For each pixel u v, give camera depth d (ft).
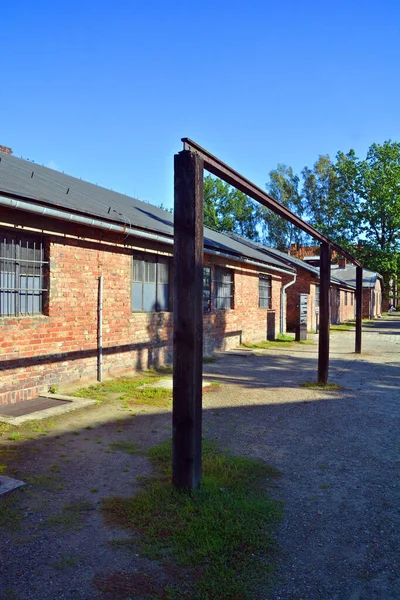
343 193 139.54
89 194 30.30
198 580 8.46
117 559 9.09
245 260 43.73
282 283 63.26
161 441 16.26
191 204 11.93
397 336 68.74
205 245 34.27
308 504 11.85
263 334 54.60
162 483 12.42
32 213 19.58
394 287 155.84
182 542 9.58
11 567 8.75
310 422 19.71
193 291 11.78
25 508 11.07
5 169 24.22
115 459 14.46
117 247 26.99
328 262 28.04
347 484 13.24
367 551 9.71
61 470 13.46
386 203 121.29
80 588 8.20
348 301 119.34
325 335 28.07
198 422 11.94
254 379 29.81
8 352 20.02
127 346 28.14
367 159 127.75
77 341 24.07
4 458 14.19
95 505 11.31
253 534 9.99
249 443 16.60
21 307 21.24
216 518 10.53
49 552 9.28
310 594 8.23
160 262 32.35
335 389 27.09
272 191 168.66
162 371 30.12
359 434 18.12
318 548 9.75
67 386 23.36
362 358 42.42
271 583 8.49
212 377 30.01
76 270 23.90
